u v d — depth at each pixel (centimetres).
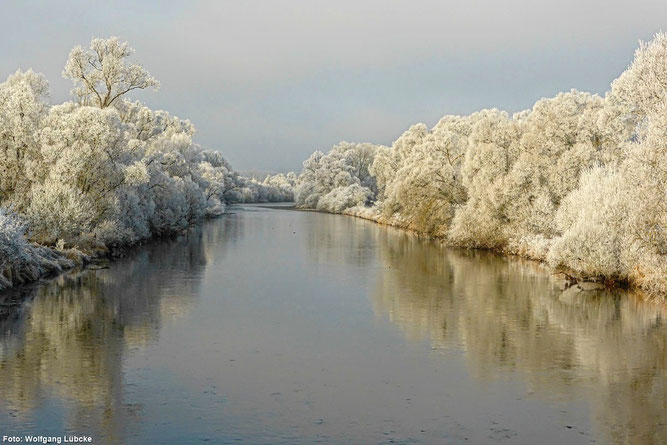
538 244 4075
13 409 1396
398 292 2980
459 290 3028
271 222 8794
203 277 3406
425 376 1686
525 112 6006
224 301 2719
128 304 2594
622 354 1891
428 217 6003
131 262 3978
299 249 5038
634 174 2769
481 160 4841
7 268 2858
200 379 1639
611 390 1566
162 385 1586
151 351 1898
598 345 1995
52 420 1336
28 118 3759
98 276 3297
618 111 3900
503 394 1538
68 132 3828
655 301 2700
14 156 3759
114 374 1662
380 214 9038
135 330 2153
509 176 4462
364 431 1308
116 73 4934
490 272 3672
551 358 1853
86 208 3881
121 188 4450
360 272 3681
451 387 1595
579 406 1456
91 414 1375
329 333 2158
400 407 1448
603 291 2975
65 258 3525
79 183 3984
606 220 3098
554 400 1496
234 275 3516
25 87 3822
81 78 4919
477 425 1341
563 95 4641
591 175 3538
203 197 7750
